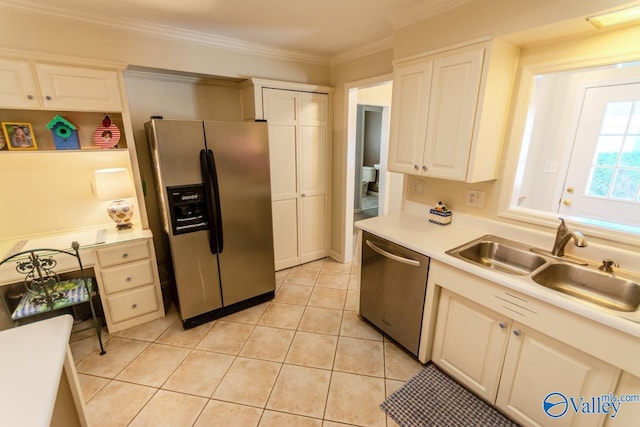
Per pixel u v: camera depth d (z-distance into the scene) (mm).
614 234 1492
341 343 2215
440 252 1718
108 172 2217
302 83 2971
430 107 1904
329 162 3396
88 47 2021
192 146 2111
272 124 2877
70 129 2152
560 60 1589
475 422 1587
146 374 1926
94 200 2459
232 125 2236
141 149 2629
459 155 1786
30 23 1832
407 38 2033
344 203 3371
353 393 1779
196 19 2102
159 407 1693
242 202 2418
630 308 1387
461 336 1714
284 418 1628
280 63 2875
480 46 1609
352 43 2648
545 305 1288
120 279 2258
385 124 4102
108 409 1677
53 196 2312
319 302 2768
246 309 2658
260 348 2168
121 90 2131
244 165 2361
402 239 1935
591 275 1509
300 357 2078
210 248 2336
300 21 2145
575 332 1213
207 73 2516
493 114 1728
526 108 1756
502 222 1949
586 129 2332
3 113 2037
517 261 1791
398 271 1987
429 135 1940
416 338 1956
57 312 2428
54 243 2164
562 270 1591
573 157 2424
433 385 1828
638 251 1438
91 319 2477
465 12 1684
